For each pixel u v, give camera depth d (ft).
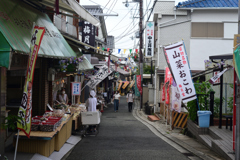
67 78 53.88
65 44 31.63
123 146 30.63
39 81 34.09
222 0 64.08
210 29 62.44
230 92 40.32
